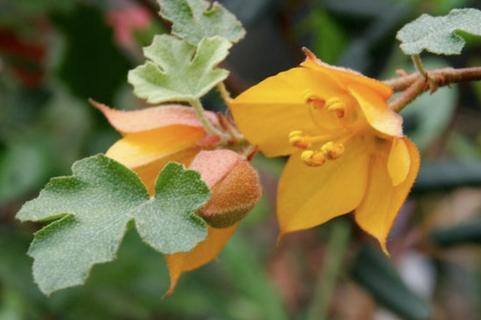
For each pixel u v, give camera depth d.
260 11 0.59
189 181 0.37
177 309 0.62
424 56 0.61
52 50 0.61
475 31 0.39
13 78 0.62
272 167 0.59
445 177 0.56
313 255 0.70
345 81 0.40
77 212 0.38
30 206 0.38
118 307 0.60
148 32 0.60
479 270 0.77
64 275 0.37
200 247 0.41
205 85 0.40
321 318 0.58
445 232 0.59
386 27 0.59
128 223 0.37
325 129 0.41
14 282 0.58
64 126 0.63
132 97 0.63
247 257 0.61
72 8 0.59
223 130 0.41
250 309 0.65
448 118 0.60
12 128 0.61
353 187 0.42
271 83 0.40
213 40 0.40
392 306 0.57
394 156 0.40
